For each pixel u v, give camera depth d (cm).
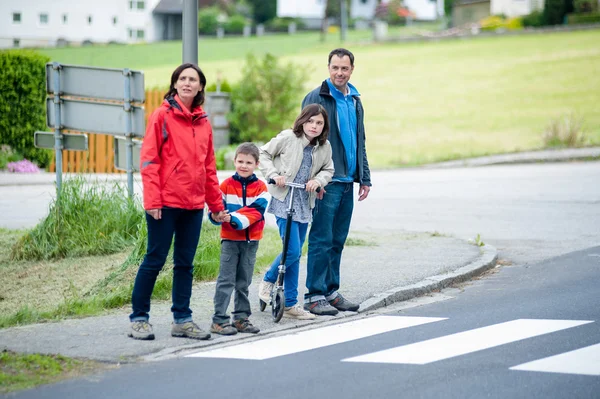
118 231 2784
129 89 2802
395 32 19750
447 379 1509
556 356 1647
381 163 6994
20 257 2759
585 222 3591
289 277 2011
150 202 1736
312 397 1418
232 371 1576
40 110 5969
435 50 14650
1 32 15488
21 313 1998
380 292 2247
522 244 3116
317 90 2061
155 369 1591
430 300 2253
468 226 3553
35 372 1552
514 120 9319
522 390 1443
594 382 1482
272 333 1892
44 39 15862
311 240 2053
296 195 1962
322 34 17700
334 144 2044
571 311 2041
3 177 5288
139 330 1795
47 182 5125
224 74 11962
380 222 3681
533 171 5756
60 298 2317
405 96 11156
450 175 5709
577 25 15312
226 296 1864
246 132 6988
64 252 2744
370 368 1585
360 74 12875
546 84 11206
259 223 1875
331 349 1733
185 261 1823
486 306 2144
